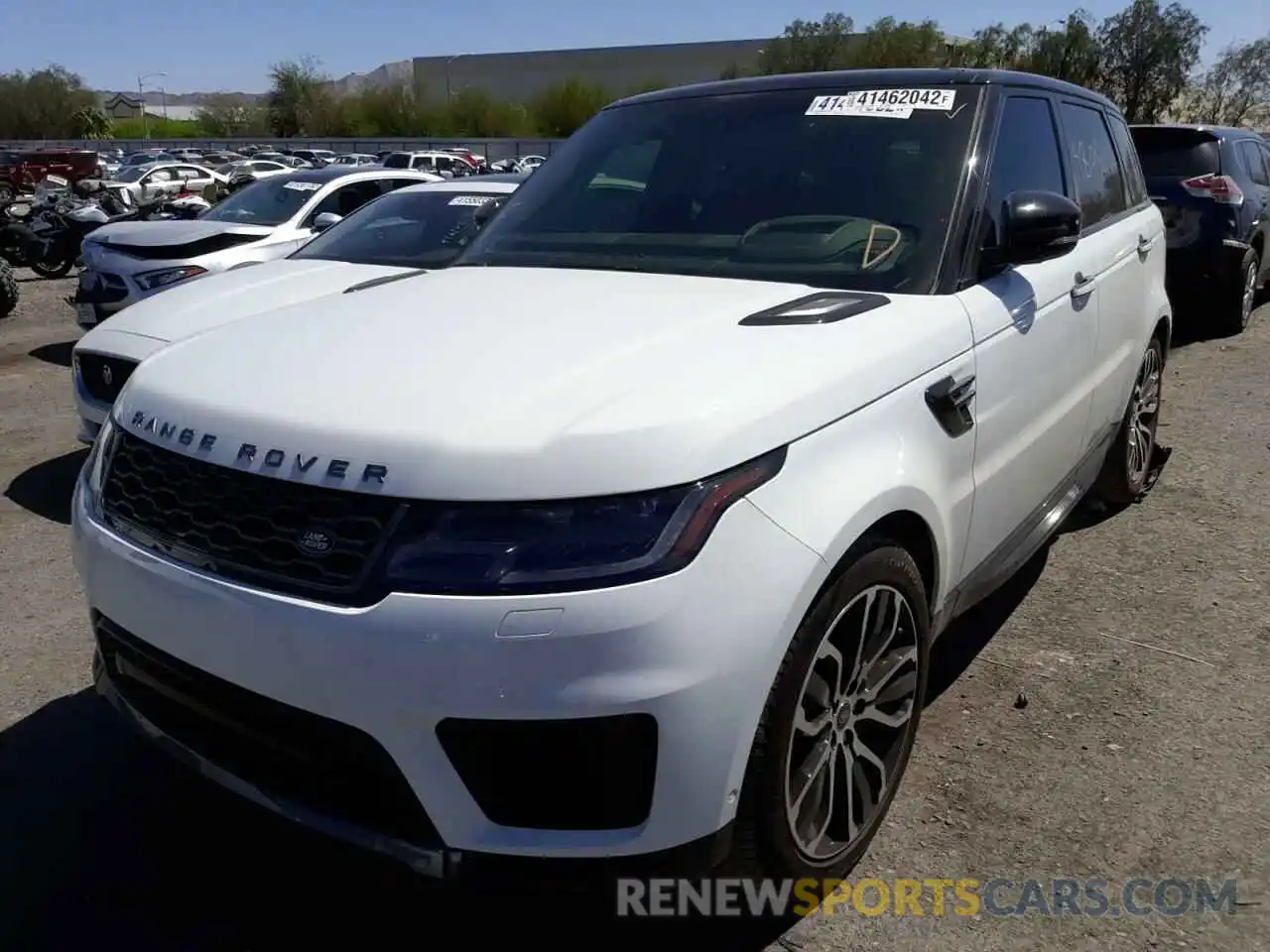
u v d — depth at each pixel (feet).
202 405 7.38
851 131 10.91
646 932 8.00
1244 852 8.74
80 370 17.95
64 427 22.93
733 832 6.91
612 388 6.89
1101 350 12.83
